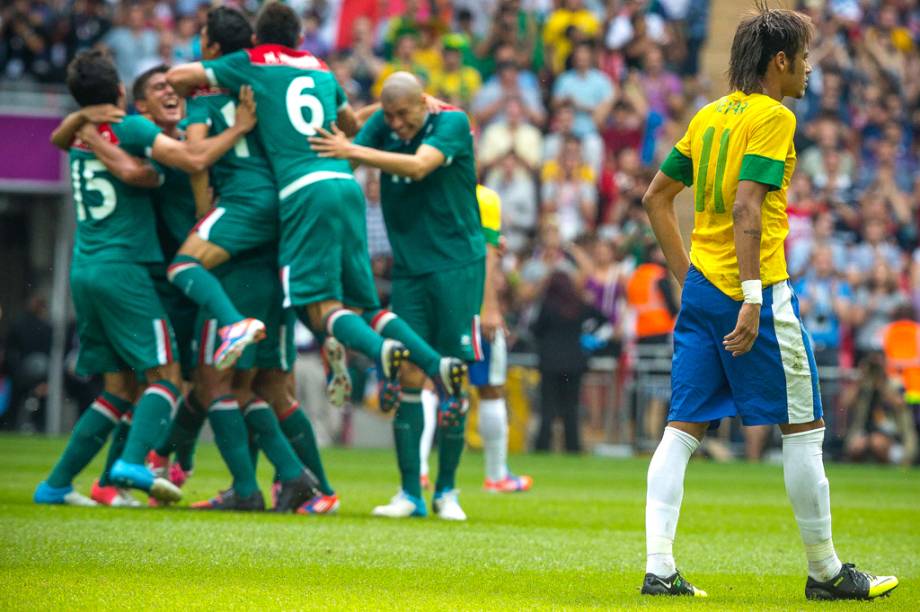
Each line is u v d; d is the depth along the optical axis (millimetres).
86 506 25250
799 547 22500
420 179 24953
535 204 65188
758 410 15445
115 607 13234
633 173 65125
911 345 58844
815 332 59312
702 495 36375
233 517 23609
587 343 58125
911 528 27438
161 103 26453
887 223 65375
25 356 60094
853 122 71625
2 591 14062
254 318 24750
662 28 72750
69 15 65812
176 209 25906
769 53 15680
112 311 24672
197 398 26266
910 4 75938
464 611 13727
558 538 22391
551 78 69688
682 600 15133
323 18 71438
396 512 25531
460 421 23594
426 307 25438
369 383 58375
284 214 23984
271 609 13430
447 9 71375
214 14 25156
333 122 24609
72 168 25078
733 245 15586
